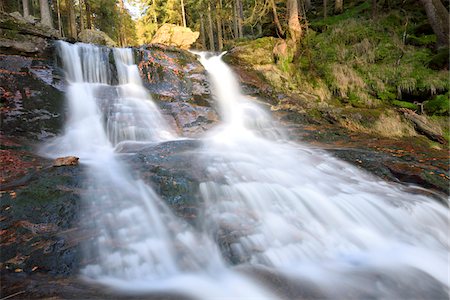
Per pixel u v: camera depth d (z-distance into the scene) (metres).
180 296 2.92
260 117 9.36
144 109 8.22
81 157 6.07
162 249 3.67
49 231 3.59
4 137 5.99
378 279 3.47
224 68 11.20
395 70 10.23
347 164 6.46
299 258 3.81
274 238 4.08
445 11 10.29
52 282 2.96
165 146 6.73
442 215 4.89
